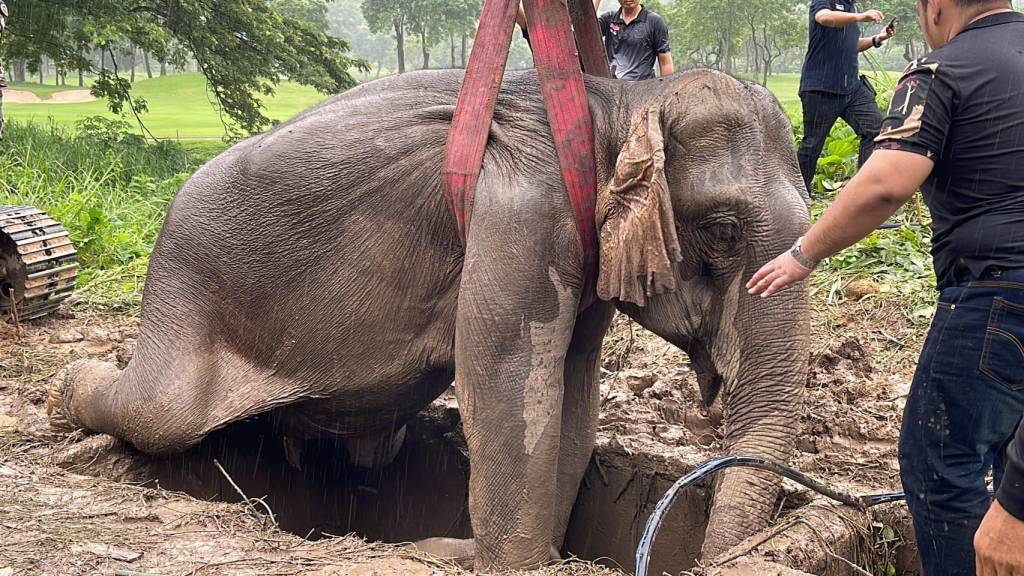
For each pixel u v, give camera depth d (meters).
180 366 4.97
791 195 3.91
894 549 4.17
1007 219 2.91
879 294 7.39
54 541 3.91
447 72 4.75
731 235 3.90
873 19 7.76
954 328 2.99
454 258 4.48
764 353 3.91
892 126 2.90
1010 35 2.95
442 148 4.46
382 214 4.55
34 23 18.73
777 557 3.65
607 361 7.12
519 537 4.13
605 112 4.16
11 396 6.10
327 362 4.78
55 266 7.71
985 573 2.25
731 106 3.93
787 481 4.61
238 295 4.91
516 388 4.07
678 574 5.02
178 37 20.83
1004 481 2.19
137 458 5.17
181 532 4.09
